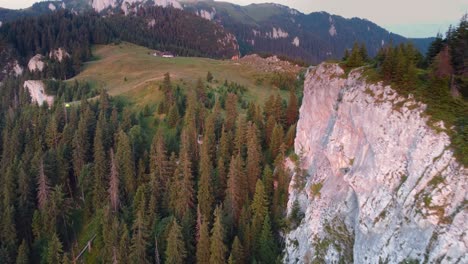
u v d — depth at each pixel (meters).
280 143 78.25
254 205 63.75
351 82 53.41
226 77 155.62
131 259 59.91
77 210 84.00
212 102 118.38
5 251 67.62
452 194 36.03
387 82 47.69
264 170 70.56
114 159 79.81
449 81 44.09
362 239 43.91
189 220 65.44
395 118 44.25
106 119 102.75
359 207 46.53
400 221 39.41
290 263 54.69
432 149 39.44
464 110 40.59
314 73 64.25
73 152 89.25
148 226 67.56
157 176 78.81
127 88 141.12
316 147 61.38
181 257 59.56
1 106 152.25
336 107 56.06
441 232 35.12
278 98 93.94
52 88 149.50
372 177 45.28
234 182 68.00
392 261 38.50
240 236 62.09
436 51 53.59
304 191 60.41
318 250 50.09
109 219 67.75
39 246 72.31
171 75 146.12
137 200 72.44
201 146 82.88
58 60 196.00
